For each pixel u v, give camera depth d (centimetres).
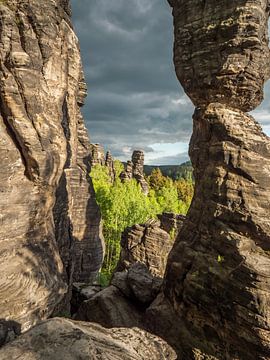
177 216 5591
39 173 2042
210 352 1723
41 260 2112
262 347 1527
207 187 1969
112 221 6638
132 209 6969
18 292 1855
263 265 1606
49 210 2319
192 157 2195
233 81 1947
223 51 1948
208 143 2038
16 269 1883
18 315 1823
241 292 1606
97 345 841
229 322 1653
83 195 4316
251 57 1920
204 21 2005
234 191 1827
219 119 1958
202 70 2031
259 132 1925
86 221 4381
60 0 2664
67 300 2897
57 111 2275
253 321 1548
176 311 1962
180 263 2006
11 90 1919
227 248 1755
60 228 3167
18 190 1956
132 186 8906
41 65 2117
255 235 1734
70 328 880
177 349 1848
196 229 2017
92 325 1059
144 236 3688
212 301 1738
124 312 2234
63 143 2294
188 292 1867
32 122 2019
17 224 1952
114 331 1079
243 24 1877
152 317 2052
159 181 14362
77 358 762
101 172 9581
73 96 3544
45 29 2142
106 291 2430
